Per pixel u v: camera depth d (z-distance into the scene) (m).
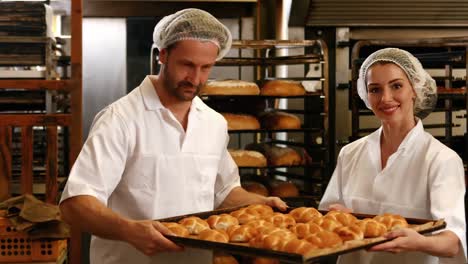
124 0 4.96
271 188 4.34
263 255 1.74
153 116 2.34
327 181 4.25
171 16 2.29
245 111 4.51
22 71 3.83
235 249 1.79
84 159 2.20
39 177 4.25
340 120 4.78
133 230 1.94
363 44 4.24
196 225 2.07
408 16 4.85
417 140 2.38
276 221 2.22
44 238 3.39
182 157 2.39
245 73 5.20
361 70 2.52
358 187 2.52
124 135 2.27
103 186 2.20
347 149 2.63
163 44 2.29
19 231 3.38
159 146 2.34
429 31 4.98
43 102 3.93
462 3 4.82
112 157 2.23
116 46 5.03
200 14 2.26
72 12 3.69
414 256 2.33
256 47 4.12
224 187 2.67
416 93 2.43
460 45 4.02
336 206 2.44
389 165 2.41
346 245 1.82
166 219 2.16
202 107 2.49
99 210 2.04
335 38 4.84
